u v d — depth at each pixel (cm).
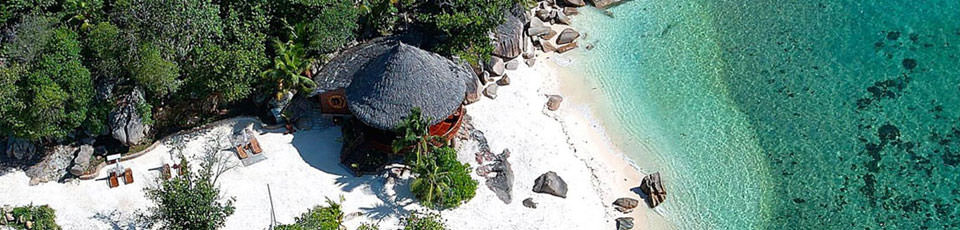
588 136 4109
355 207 3591
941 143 4038
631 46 4762
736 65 4622
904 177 3875
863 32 4828
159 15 3716
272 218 3531
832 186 3853
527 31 4728
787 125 4203
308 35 4125
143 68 3603
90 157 3738
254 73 3888
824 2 5088
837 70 4547
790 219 3700
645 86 4469
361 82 3772
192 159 3781
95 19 3897
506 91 4319
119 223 3494
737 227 3666
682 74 4559
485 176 3778
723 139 4128
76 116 3575
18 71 3438
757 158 4019
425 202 3578
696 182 3884
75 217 3512
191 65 3828
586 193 3766
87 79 3556
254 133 3947
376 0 4438
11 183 3650
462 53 4219
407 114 3672
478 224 3556
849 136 4116
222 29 3934
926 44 4697
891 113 4238
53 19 3734
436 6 4438
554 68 4544
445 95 3753
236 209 3556
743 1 5147
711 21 4972
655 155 4028
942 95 4328
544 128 4109
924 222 3653
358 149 3831
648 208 3728
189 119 3969
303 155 3844
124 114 3772
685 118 4262
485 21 4250
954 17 4884
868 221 3675
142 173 3712
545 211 3641
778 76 4531
